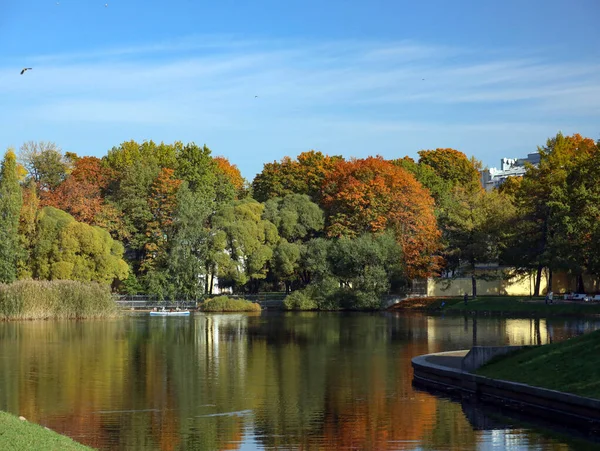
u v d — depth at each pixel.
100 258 87.62
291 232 100.19
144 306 94.62
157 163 117.94
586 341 29.56
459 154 145.38
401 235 93.88
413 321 71.00
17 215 84.06
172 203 100.56
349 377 34.97
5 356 43.41
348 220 99.88
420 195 95.88
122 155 124.56
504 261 87.88
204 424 25.38
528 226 81.69
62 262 86.31
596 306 72.31
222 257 93.81
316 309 92.69
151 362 40.69
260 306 95.19
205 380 34.28
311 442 22.95
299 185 119.19
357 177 104.81
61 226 87.94
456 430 24.28
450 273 105.88
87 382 33.81
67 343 50.91
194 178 115.38
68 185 102.25
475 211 90.62
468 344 48.19
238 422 25.66
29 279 75.25
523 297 86.75
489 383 28.78
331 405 28.33
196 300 95.25
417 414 26.70
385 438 23.39
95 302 74.81
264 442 23.00
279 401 29.14
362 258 90.50
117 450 22.12
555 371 27.83
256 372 36.75
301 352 45.31
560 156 89.06
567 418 25.22
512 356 31.22
